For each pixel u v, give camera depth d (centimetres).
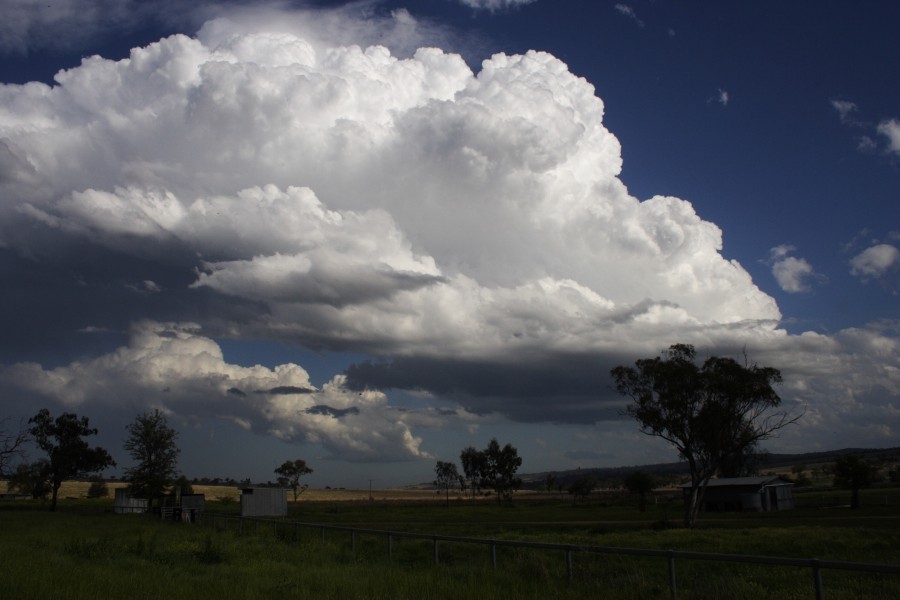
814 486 15175
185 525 5003
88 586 1493
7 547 2500
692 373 6016
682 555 1358
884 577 1939
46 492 10275
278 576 1852
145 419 8438
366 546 3138
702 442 6106
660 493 15188
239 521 4656
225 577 1847
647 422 6184
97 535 3722
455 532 4978
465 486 16125
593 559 2184
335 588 1598
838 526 4962
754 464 7788
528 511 9594
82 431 9281
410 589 1579
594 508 10362
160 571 1902
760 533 3900
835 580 1773
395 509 10669
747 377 5959
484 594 1510
